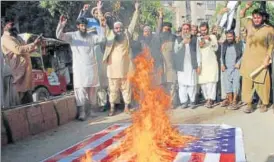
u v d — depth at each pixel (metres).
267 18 7.39
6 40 7.09
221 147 4.99
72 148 5.28
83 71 7.65
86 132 6.50
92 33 7.88
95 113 8.31
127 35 8.00
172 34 8.53
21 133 6.15
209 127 6.38
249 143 5.31
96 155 4.82
